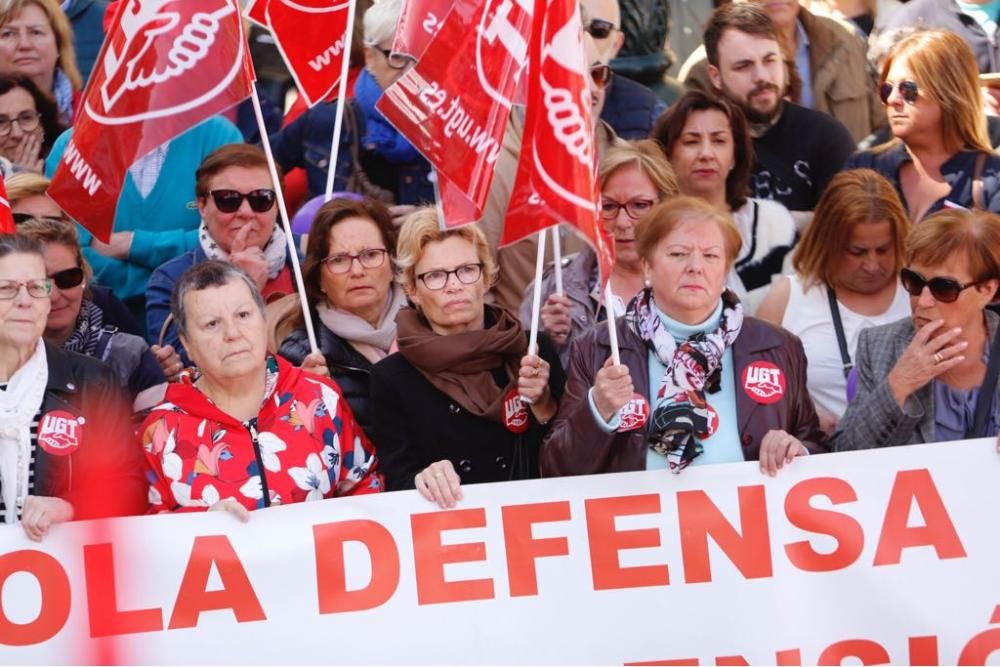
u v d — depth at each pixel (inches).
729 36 438.0
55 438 318.7
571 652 320.2
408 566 318.3
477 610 319.6
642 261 329.4
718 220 322.0
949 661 321.4
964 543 321.4
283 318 381.7
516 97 330.6
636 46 461.1
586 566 320.8
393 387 338.6
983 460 322.0
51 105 452.1
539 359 331.9
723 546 321.1
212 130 443.8
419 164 444.5
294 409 318.3
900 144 430.9
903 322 347.9
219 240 405.4
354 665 317.7
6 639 313.0
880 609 321.1
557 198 298.4
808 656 321.1
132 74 332.5
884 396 327.6
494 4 323.6
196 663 315.3
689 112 422.9
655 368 324.5
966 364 337.4
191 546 314.8
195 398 314.2
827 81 452.8
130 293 430.9
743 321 328.2
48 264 370.6
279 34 381.4
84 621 314.2
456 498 318.7
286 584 315.9
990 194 422.6
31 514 309.7
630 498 320.8
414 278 340.8
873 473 321.7
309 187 453.4
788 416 324.2
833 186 392.8
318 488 316.5
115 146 334.0
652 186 397.4
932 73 420.5
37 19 450.9
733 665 320.8
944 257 331.9
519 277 425.4
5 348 318.7
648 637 320.8
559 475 320.5
